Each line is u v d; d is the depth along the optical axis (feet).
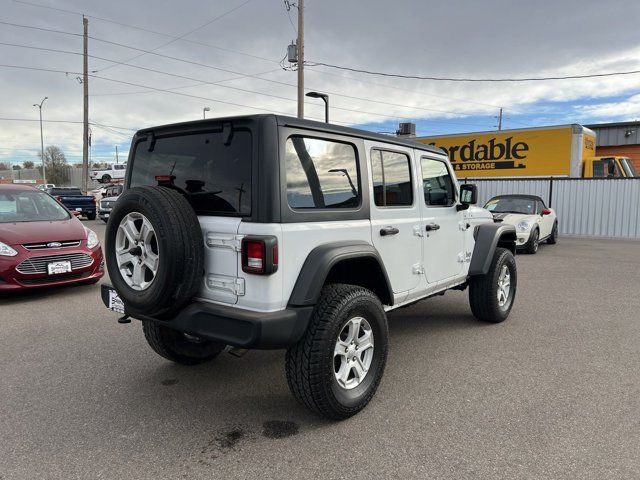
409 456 9.32
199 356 14.03
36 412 11.14
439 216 15.10
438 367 13.97
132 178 12.50
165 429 10.41
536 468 8.90
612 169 54.70
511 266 18.90
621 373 13.47
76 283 22.90
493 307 17.90
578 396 11.98
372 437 10.06
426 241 14.40
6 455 9.36
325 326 9.95
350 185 11.58
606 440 9.87
